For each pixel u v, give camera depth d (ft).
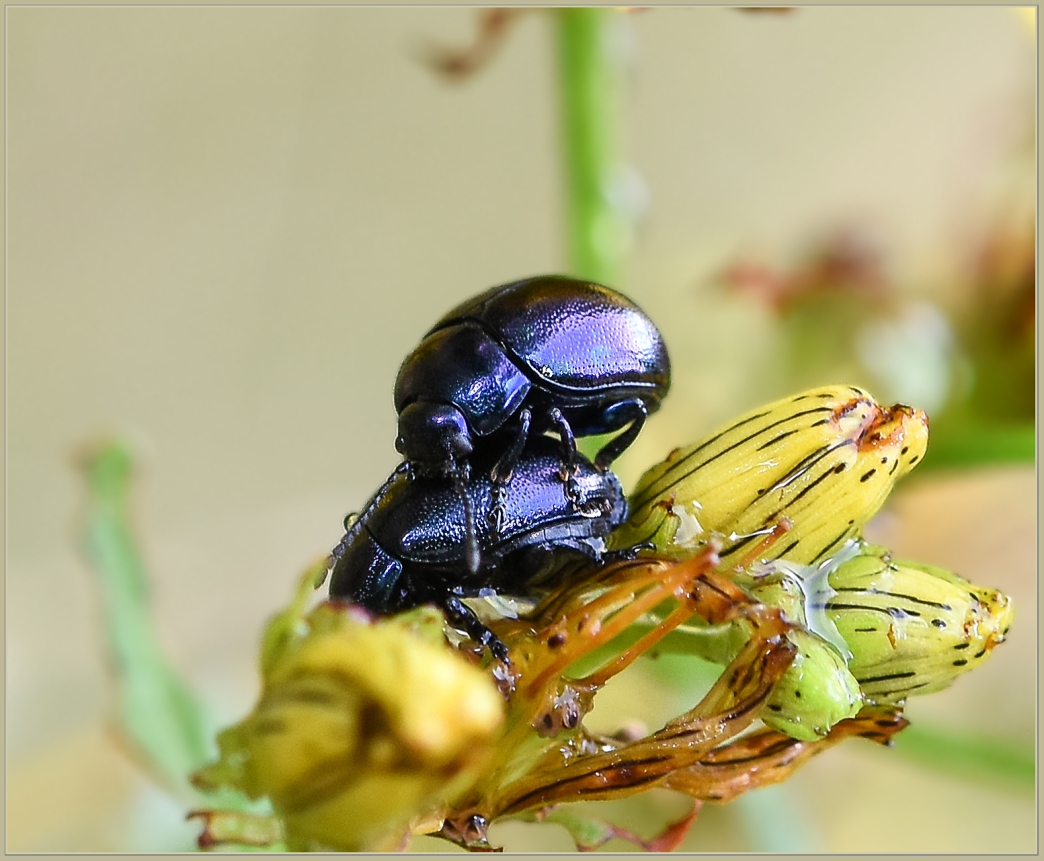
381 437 0.58
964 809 0.44
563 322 0.30
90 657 0.46
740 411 0.38
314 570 0.28
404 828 0.28
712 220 0.56
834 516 0.29
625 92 0.34
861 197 0.56
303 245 0.58
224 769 0.28
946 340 0.35
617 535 0.30
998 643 0.29
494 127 0.57
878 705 0.29
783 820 0.34
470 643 0.29
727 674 0.29
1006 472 0.40
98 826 0.36
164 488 0.55
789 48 0.57
